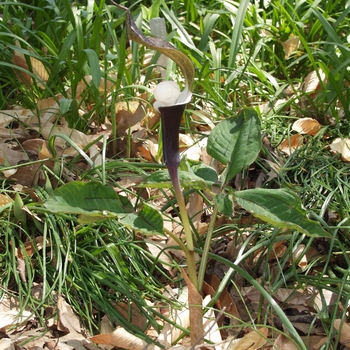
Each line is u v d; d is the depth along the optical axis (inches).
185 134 38.7
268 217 19.5
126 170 33.9
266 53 48.8
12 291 26.3
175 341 24.5
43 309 25.4
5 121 37.4
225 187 20.9
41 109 38.6
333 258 29.7
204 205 32.9
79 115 38.0
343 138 37.1
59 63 38.9
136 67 41.7
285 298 27.0
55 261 27.8
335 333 24.7
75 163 34.7
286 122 41.1
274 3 47.8
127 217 20.1
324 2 51.9
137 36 16.3
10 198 29.2
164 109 18.1
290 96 44.8
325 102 41.9
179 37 44.5
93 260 28.3
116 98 39.4
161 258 29.2
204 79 40.3
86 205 19.9
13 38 40.6
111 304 26.4
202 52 43.6
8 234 28.5
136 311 26.2
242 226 30.6
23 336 24.5
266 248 28.5
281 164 36.0
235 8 45.6
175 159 19.2
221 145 22.5
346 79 41.3
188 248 21.2
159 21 29.4
